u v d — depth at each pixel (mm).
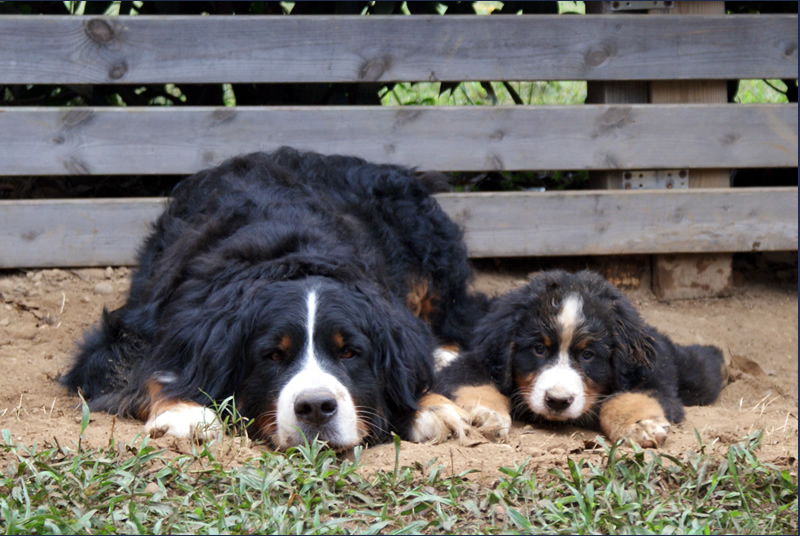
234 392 3664
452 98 8234
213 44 5734
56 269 5871
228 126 5832
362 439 3617
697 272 6426
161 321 3998
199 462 3209
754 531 2719
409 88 8352
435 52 5902
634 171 6270
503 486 3029
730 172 7141
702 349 5270
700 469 3178
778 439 3818
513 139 6039
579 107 6051
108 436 3551
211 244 4156
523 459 3432
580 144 6086
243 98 6934
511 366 4555
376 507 2955
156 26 5672
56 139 5688
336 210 4711
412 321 4262
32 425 3760
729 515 2795
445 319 5535
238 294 3707
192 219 4570
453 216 6066
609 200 6152
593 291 4551
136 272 4816
